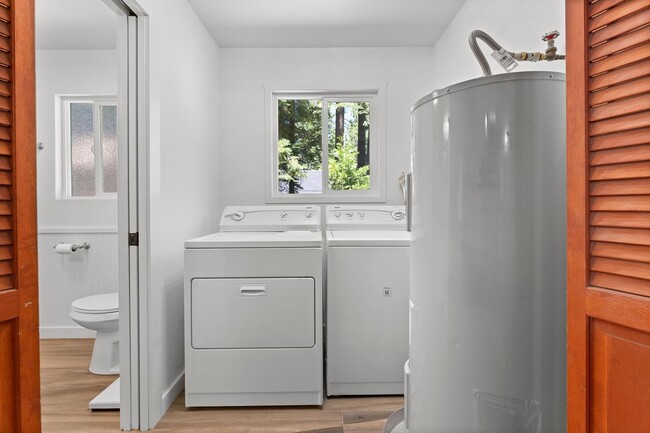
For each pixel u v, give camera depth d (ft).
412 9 8.00
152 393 5.92
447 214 3.91
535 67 5.50
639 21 2.23
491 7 6.69
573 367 2.68
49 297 10.10
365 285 6.90
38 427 2.74
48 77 10.11
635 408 2.32
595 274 2.56
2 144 2.52
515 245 3.61
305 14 8.16
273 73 9.80
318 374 6.53
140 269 5.85
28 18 2.66
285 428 5.86
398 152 9.85
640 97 2.26
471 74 7.47
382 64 9.79
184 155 7.38
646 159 2.23
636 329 2.29
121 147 5.83
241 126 9.82
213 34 9.00
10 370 2.57
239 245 6.47
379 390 6.96
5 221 2.55
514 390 3.65
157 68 6.10
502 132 3.61
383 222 8.87
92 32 9.14
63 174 10.30
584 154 2.56
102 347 7.89
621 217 2.39
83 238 10.08
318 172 10.27
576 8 2.61
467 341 3.81
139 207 5.84
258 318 6.48
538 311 3.60
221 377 6.45
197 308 6.45
